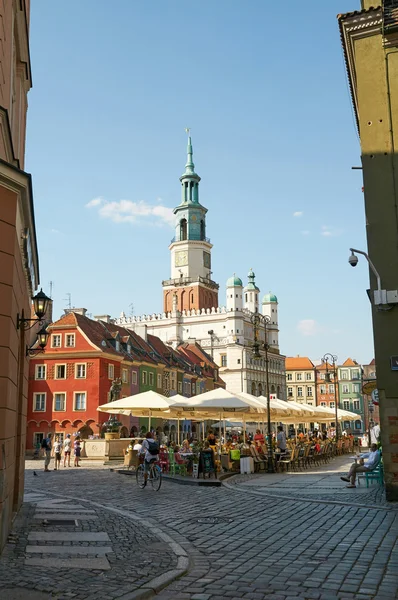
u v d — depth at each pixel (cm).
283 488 2012
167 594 748
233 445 3028
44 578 786
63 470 3206
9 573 805
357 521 1268
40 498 1748
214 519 1344
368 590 746
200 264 12350
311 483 2167
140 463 2306
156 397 2881
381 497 1669
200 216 12638
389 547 991
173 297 11881
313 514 1391
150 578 802
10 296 938
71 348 5588
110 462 3744
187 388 8069
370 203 1691
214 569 871
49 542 1034
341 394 13562
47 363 5622
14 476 1262
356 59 1761
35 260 1533
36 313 1423
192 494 1892
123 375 6053
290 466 3112
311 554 954
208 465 2394
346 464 3322
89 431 5419
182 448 2797
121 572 834
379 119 1720
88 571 835
